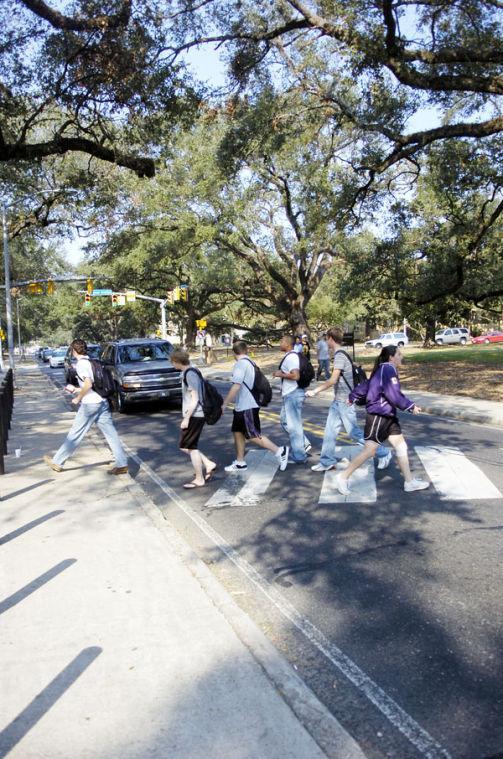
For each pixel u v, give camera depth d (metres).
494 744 2.80
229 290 45.84
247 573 4.98
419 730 2.93
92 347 23.27
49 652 3.53
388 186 20.72
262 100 16.61
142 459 9.91
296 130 18.52
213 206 31.33
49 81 11.87
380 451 8.11
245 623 3.89
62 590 4.40
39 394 23.48
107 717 2.91
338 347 8.17
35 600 4.24
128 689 3.13
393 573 4.79
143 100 12.46
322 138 26.38
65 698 3.07
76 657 3.46
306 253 35.16
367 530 5.82
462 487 7.14
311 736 2.76
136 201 28.20
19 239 29.44
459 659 3.52
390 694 3.23
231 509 6.79
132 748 2.68
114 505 6.73
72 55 11.45
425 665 3.48
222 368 39.34
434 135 15.76
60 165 18.84
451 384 19.45
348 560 5.12
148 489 7.96
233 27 14.55
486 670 3.39
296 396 8.63
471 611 4.08
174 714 2.92
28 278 43.53
